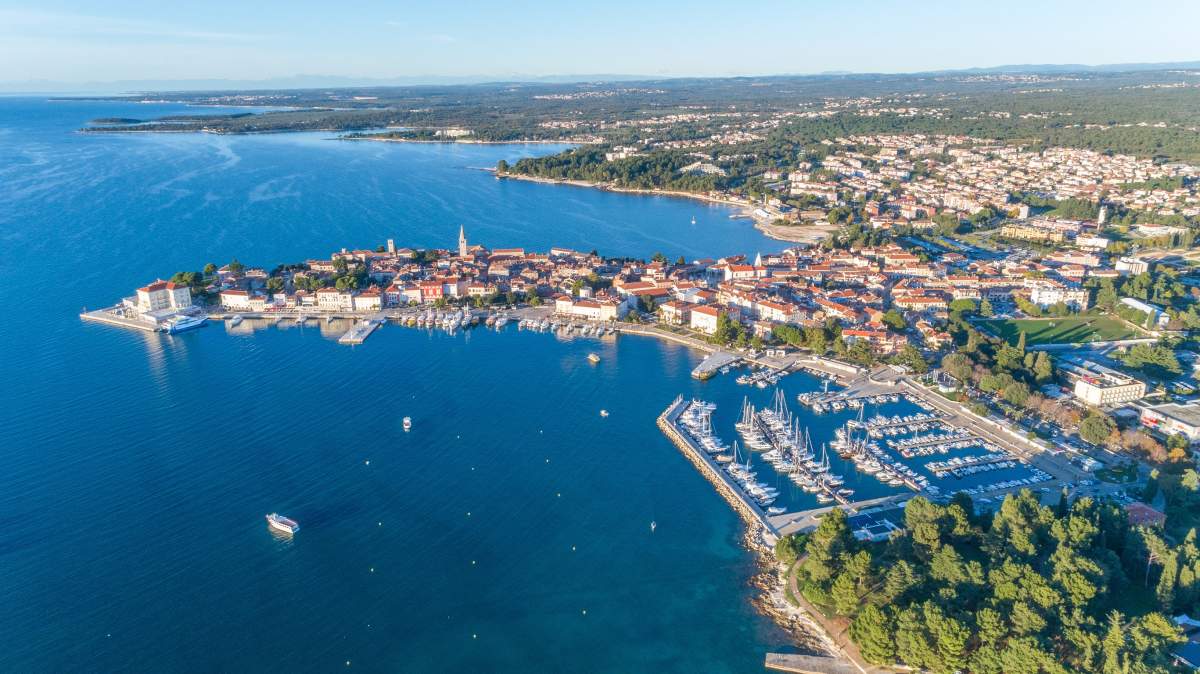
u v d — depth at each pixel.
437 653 182.00
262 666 176.38
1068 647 168.12
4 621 187.62
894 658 175.25
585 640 187.00
